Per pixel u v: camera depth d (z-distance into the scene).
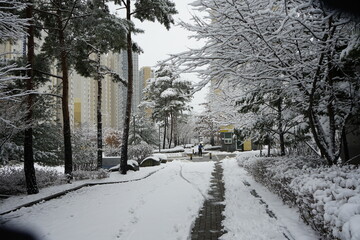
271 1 5.93
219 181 13.34
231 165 21.81
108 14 13.52
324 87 7.18
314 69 6.65
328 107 7.17
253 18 5.72
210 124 54.44
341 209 3.35
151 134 42.91
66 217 7.25
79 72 17.70
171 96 43.56
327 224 3.77
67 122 14.39
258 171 11.16
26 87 10.55
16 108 8.98
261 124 11.76
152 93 47.34
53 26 14.79
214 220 6.52
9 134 9.26
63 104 14.26
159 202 8.68
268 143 14.05
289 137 12.91
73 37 14.60
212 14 6.25
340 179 4.50
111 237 5.44
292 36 6.20
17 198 10.00
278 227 5.53
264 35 6.31
